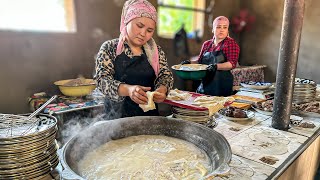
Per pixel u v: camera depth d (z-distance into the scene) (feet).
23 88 8.84
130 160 3.31
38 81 9.14
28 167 2.55
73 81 8.96
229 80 8.87
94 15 10.26
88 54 10.32
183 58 14.34
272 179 2.98
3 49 8.19
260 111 5.84
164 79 4.98
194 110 4.51
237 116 5.27
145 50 4.99
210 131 3.58
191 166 3.15
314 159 5.02
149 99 3.79
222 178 2.96
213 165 3.10
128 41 4.74
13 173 2.48
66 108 7.48
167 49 13.58
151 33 4.38
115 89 4.17
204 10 15.07
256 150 3.79
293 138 4.31
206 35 15.56
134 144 3.80
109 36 10.93
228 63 8.50
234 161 3.43
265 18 16.65
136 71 4.89
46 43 9.09
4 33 8.11
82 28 9.96
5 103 8.54
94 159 3.32
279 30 16.24
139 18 4.12
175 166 3.14
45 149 2.70
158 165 3.16
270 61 16.92
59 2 9.37
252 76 14.34
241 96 7.27
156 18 4.34
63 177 2.13
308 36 15.02
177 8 13.58
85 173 2.97
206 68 7.99
